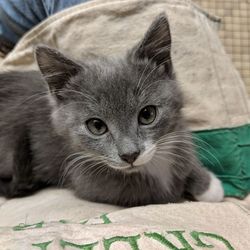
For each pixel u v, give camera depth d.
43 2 0.19
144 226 0.09
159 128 0.13
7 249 0.08
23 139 0.16
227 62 0.18
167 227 0.09
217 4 0.27
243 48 0.27
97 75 0.13
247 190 0.16
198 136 0.16
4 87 0.17
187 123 0.16
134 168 0.13
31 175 0.16
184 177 0.15
